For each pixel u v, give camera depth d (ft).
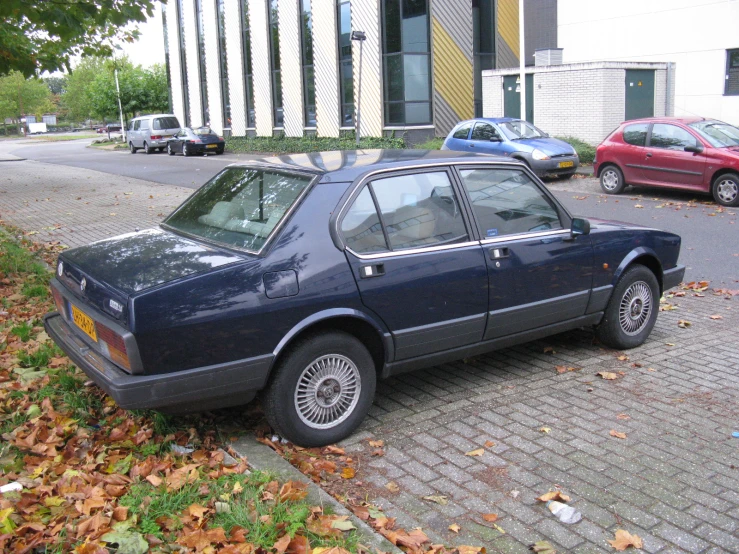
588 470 13.12
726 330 21.34
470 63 91.71
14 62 31.17
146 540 10.27
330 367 14.11
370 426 15.11
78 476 12.05
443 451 13.94
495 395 16.62
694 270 28.94
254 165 16.53
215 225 15.19
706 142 44.55
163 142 124.47
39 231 41.50
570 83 69.05
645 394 16.56
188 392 12.64
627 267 19.21
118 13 25.85
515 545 10.94
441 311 15.29
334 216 14.11
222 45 125.18
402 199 15.12
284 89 109.19
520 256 16.47
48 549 10.16
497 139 58.13
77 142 208.33
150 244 15.11
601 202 46.83
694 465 13.24
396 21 87.40
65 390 16.15
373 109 91.50
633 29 78.54
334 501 11.71
